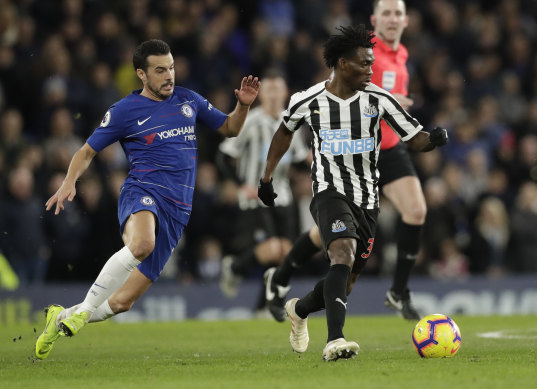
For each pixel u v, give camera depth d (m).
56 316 18.95
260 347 22.62
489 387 13.47
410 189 25.38
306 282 38.41
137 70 19.91
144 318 36.91
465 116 53.09
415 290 38.91
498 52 58.28
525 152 51.53
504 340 23.50
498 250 44.50
